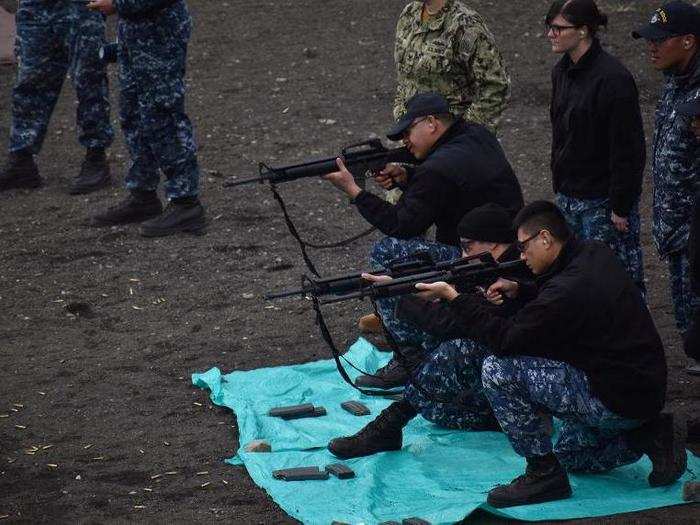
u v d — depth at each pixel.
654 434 13.63
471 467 14.65
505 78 18.52
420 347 17.14
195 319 20.41
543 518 12.99
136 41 23.33
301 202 26.78
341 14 43.56
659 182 16.34
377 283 13.28
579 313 12.89
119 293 21.70
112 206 25.55
